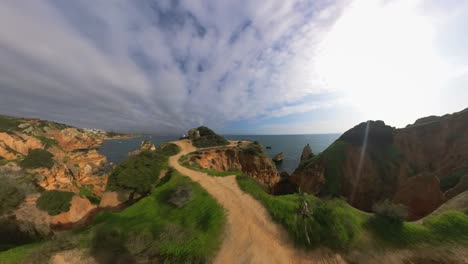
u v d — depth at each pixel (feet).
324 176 123.13
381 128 137.28
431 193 81.92
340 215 55.67
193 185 95.86
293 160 319.88
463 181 81.35
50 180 133.80
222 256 48.88
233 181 98.53
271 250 49.14
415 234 48.26
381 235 49.29
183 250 49.26
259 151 192.85
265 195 76.38
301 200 62.13
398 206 55.26
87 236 52.85
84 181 164.86
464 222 48.52
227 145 222.28
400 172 117.19
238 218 63.62
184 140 247.70
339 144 134.72
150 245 50.78
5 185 93.61
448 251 42.80
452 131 125.18
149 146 314.35
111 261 44.42
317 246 48.57
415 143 130.31
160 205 80.02
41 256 45.52
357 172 120.06
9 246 67.00
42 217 89.86
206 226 60.85
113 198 109.09
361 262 43.27
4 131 165.99
